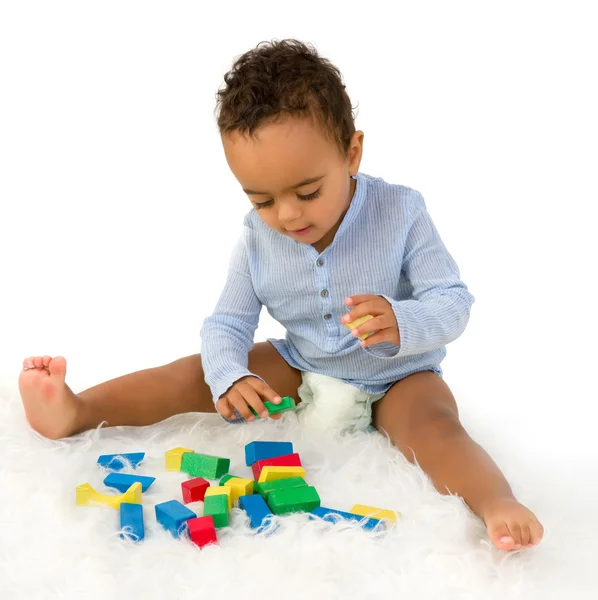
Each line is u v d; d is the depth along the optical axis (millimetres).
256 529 863
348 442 1045
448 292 1035
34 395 1004
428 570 811
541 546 851
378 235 1058
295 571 800
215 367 1056
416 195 1077
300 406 1125
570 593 794
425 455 970
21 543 838
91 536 844
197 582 790
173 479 978
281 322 1134
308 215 950
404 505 906
